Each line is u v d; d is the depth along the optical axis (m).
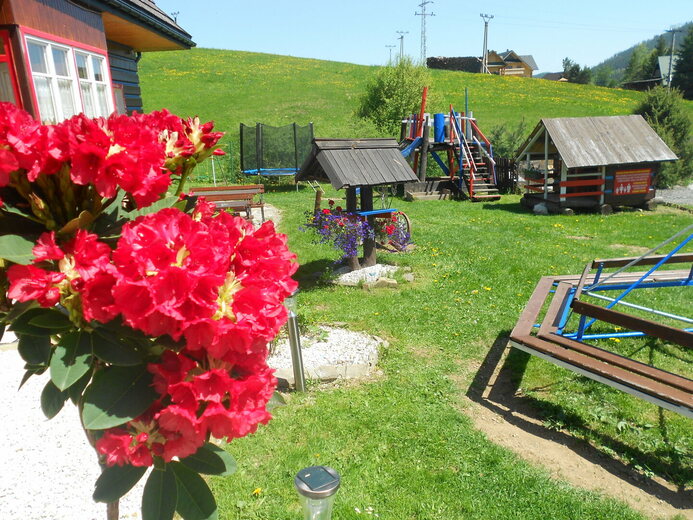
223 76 44.88
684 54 62.44
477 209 15.70
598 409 4.57
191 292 1.16
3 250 1.26
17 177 1.38
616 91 53.50
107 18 7.45
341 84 45.03
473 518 3.33
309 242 10.52
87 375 1.42
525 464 3.86
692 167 22.19
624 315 4.15
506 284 7.98
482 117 38.62
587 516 3.37
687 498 3.59
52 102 5.70
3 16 4.97
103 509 3.17
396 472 3.72
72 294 1.25
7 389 4.50
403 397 4.72
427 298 7.32
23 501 3.22
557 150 15.02
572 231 12.39
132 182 1.32
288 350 5.30
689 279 5.66
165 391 1.29
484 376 5.24
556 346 4.43
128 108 10.07
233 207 11.98
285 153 21.11
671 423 4.42
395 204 16.44
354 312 6.75
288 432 4.13
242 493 3.43
